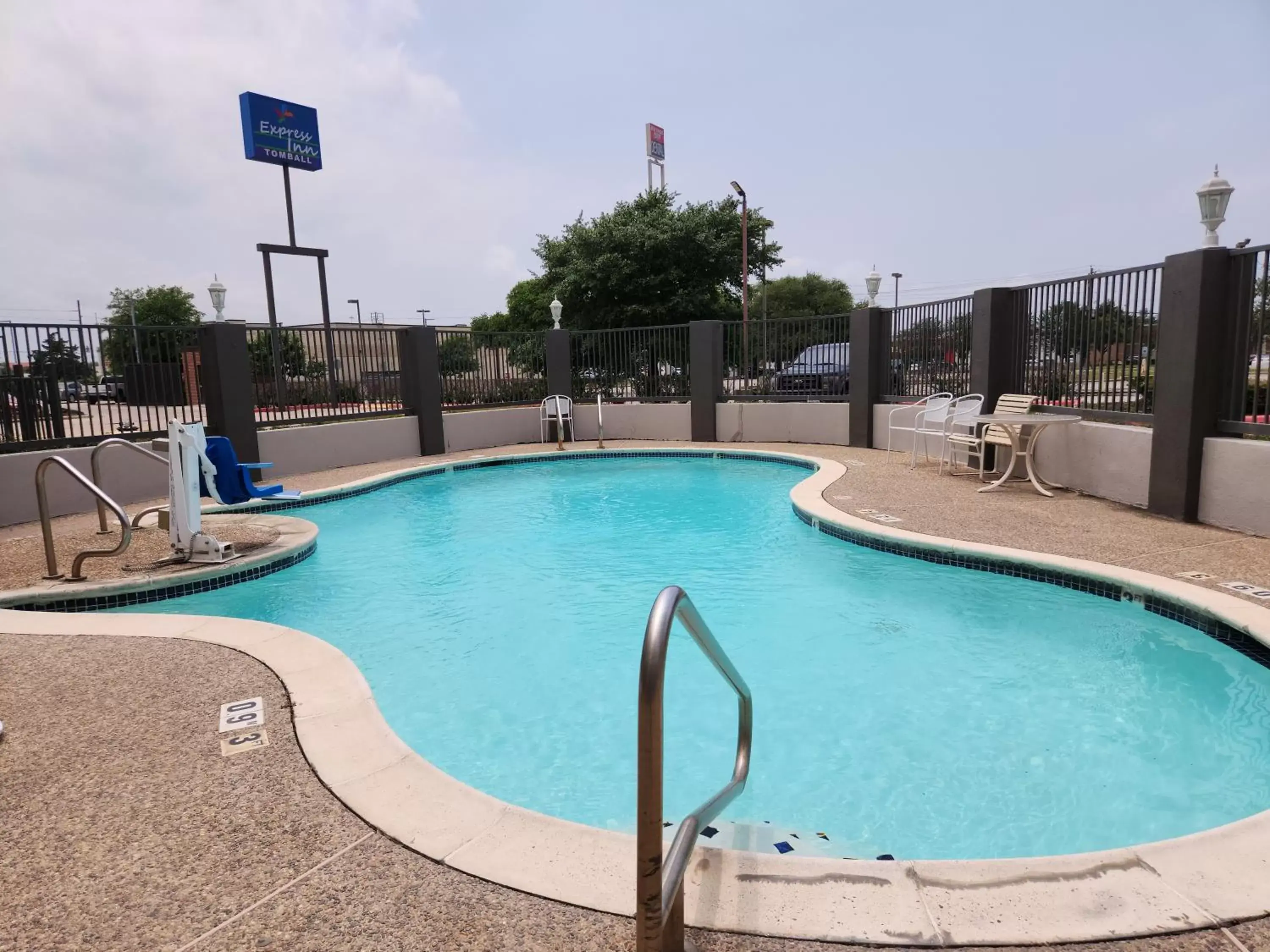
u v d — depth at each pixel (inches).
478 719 128.4
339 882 68.6
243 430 334.6
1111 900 63.5
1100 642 154.2
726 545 239.1
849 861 69.9
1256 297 195.6
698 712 127.3
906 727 120.0
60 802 83.2
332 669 121.9
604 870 69.6
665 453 437.7
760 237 920.9
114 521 261.7
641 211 864.9
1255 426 196.1
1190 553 179.2
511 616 180.2
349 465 394.6
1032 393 297.7
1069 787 102.1
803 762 109.8
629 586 200.5
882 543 210.8
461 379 474.3
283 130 766.5
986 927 60.6
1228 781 102.9
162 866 71.4
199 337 327.3
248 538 228.5
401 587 203.0
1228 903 62.8
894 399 406.3
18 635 139.4
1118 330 246.5
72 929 62.8
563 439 489.7
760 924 61.4
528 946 59.7
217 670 122.0
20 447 276.8
